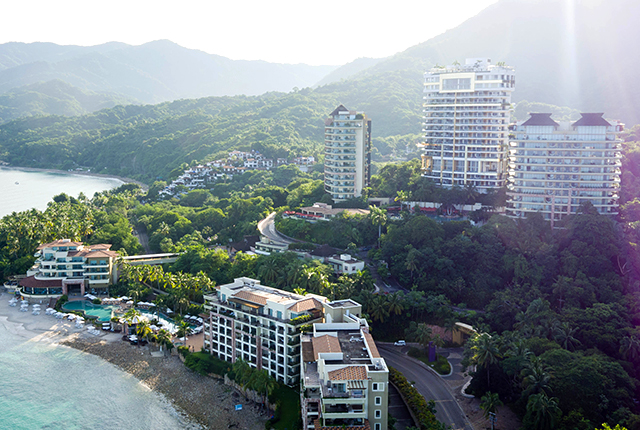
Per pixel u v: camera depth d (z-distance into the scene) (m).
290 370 159.25
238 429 148.00
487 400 142.38
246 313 171.00
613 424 135.12
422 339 179.75
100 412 158.75
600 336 173.62
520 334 179.25
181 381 174.50
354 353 133.88
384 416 125.00
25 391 169.75
